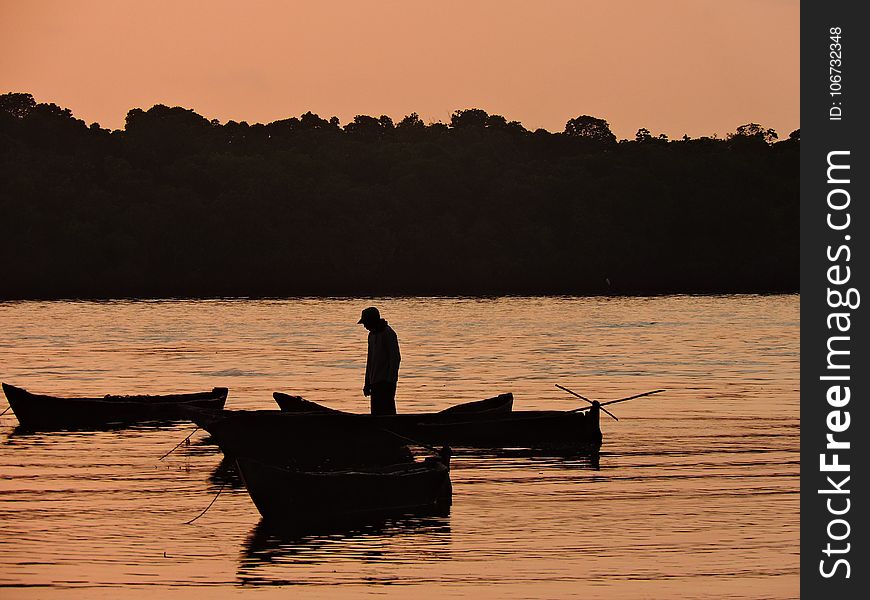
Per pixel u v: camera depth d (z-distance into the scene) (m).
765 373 77.25
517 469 41.34
